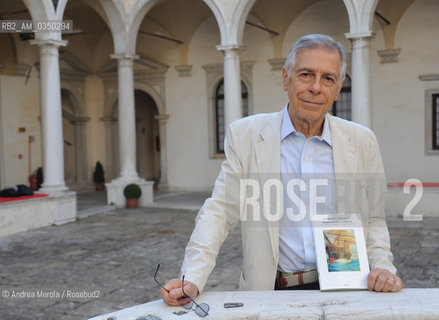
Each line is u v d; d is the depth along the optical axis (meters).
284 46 16.09
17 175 15.77
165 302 1.94
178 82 17.64
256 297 1.94
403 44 14.48
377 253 2.11
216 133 17.38
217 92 17.38
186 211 13.49
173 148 17.86
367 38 11.51
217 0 13.01
